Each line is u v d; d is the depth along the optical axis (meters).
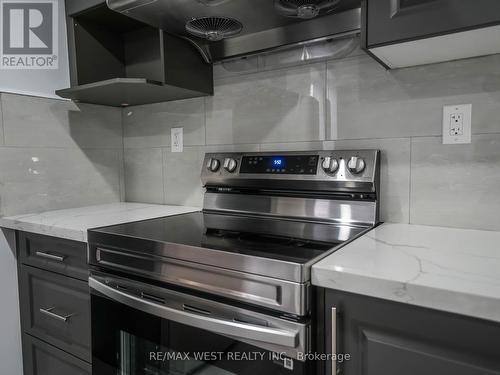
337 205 1.23
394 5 0.89
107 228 1.18
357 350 0.74
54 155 1.61
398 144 1.18
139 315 1.05
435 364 0.66
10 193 1.47
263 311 0.81
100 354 1.18
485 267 0.72
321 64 1.30
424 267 0.73
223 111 1.55
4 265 1.46
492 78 1.03
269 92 1.42
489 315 0.59
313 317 0.78
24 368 1.53
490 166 1.05
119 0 1.10
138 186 1.87
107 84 1.35
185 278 0.94
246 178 1.38
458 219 1.10
